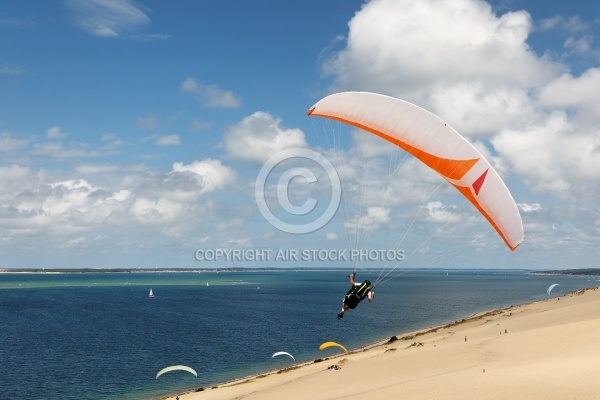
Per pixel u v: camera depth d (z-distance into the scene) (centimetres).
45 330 11038
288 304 17862
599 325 4134
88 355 8081
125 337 9969
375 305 16925
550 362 3272
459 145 2234
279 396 3972
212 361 7600
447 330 8325
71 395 5684
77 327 11525
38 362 7512
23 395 5681
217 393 4947
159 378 6519
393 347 6662
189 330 10938
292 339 9631
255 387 4881
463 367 3747
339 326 11481
